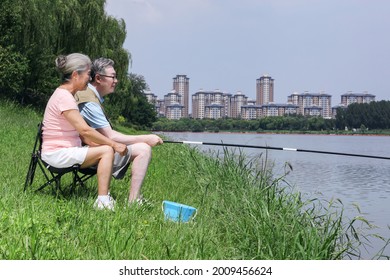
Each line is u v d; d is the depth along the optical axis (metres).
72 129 4.99
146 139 5.38
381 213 10.02
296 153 31.78
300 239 4.72
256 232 4.76
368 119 140.38
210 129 137.62
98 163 4.96
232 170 8.54
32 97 28.67
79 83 4.98
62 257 3.48
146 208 5.14
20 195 4.90
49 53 27.08
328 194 13.19
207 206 5.97
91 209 4.75
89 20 27.97
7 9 23.50
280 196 6.25
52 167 4.99
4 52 23.23
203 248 4.11
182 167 10.22
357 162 25.98
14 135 11.96
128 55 31.94
